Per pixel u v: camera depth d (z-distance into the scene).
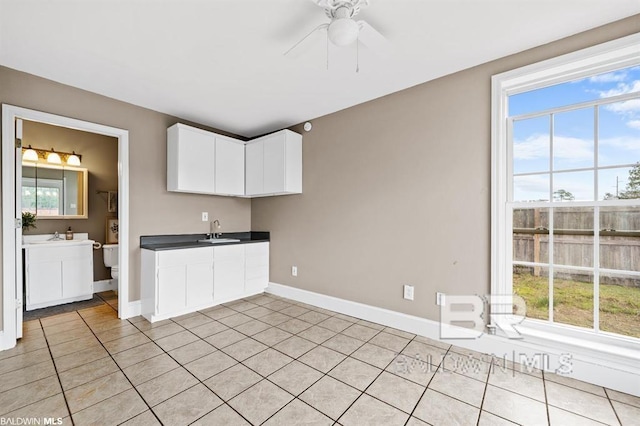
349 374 1.94
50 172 3.63
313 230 3.43
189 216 3.53
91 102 2.72
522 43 1.97
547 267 2.09
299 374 1.93
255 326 2.76
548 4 1.61
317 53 2.09
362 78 2.46
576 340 1.91
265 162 3.58
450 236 2.39
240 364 2.06
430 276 2.50
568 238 2.02
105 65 2.26
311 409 1.59
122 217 2.94
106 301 3.54
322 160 3.34
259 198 4.14
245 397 1.69
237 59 2.18
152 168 3.17
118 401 1.65
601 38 1.79
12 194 2.29
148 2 1.59
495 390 1.76
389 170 2.77
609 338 1.84
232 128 3.82
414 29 1.83
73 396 1.69
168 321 2.88
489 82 2.21
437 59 2.18
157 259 2.82
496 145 2.16
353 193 3.05
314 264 3.42
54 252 3.32
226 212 3.94
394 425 1.48
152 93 2.76
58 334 2.55
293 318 2.97
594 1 1.58
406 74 2.40
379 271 2.84
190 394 1.71
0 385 1.78
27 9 1.63
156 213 3.21
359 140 3.00
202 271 3.19
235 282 3.53
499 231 2.16
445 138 2.42
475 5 1.62
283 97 2.85
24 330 2.63
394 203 2.73
